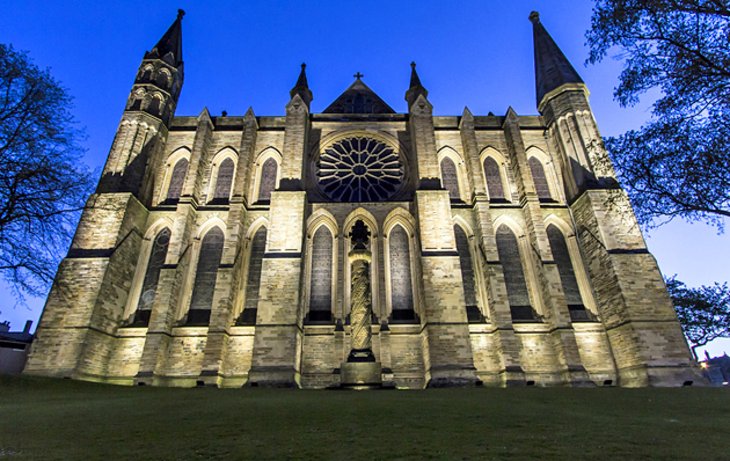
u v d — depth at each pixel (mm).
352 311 26453
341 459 7723
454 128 40500
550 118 39688
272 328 27609
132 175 33719
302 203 32344
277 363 26578
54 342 26672
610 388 22469
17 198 19750
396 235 34750
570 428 10633
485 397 17859
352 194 37500
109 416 13180
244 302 31703
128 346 29219
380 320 30047
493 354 29219
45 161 20766
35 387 21250
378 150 40312
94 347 27391
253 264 33312
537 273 32344
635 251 30641
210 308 31500
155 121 37281
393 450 8359
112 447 8938
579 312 31766
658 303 28688
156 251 33719
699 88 15406
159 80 39500
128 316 30734
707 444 8750
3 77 21344
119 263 30547
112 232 30844
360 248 28094
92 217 31219
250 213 35219
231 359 28609
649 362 27016
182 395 19391
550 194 37812
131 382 28031
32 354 26250
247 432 10445
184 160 38500
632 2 16125
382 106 44500
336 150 40312
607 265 30594
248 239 34156
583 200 33875
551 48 42938
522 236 34469
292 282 29141
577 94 38406
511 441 9094
